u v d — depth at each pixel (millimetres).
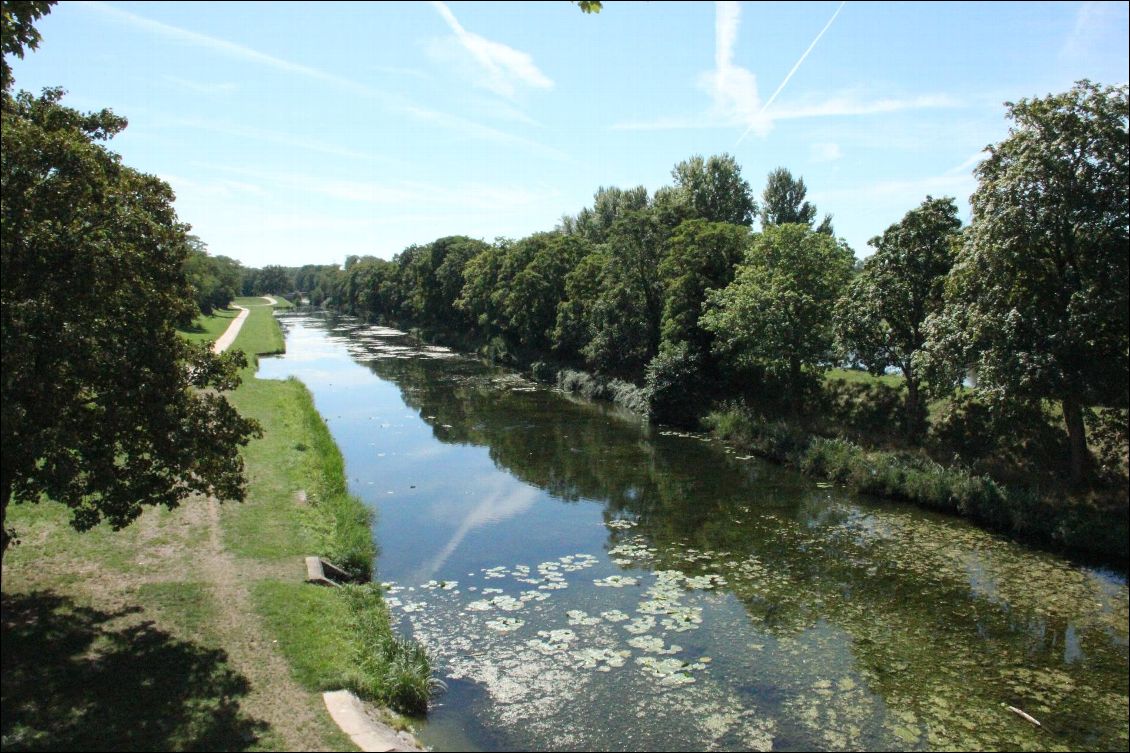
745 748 10469
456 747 10242
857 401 31766
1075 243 19922
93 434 11250
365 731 9594
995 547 19500
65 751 8367
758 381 37062
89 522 11391
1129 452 20688
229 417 12586
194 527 17062
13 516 16453
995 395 20453
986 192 21266
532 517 22156
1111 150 18875
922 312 26266
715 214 66000
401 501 23562
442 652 13281
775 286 31297
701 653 13445
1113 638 14266
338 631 12711
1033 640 14180
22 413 8812
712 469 28266
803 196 66250
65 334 9688
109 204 11031
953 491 22453
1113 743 10766
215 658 11047
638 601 15828
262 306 161875
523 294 60125
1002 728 11156
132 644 11242
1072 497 20547
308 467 23562
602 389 45562
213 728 9172
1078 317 18688
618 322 46188
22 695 9484
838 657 13406
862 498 24375
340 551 16875
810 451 27875
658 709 11469
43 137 9898
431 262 93000
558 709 11406
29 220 9641
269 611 12867
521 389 49969
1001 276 20750
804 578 17328
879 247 27641
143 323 11461
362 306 140500
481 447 31938
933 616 15250
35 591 12922
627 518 22141
